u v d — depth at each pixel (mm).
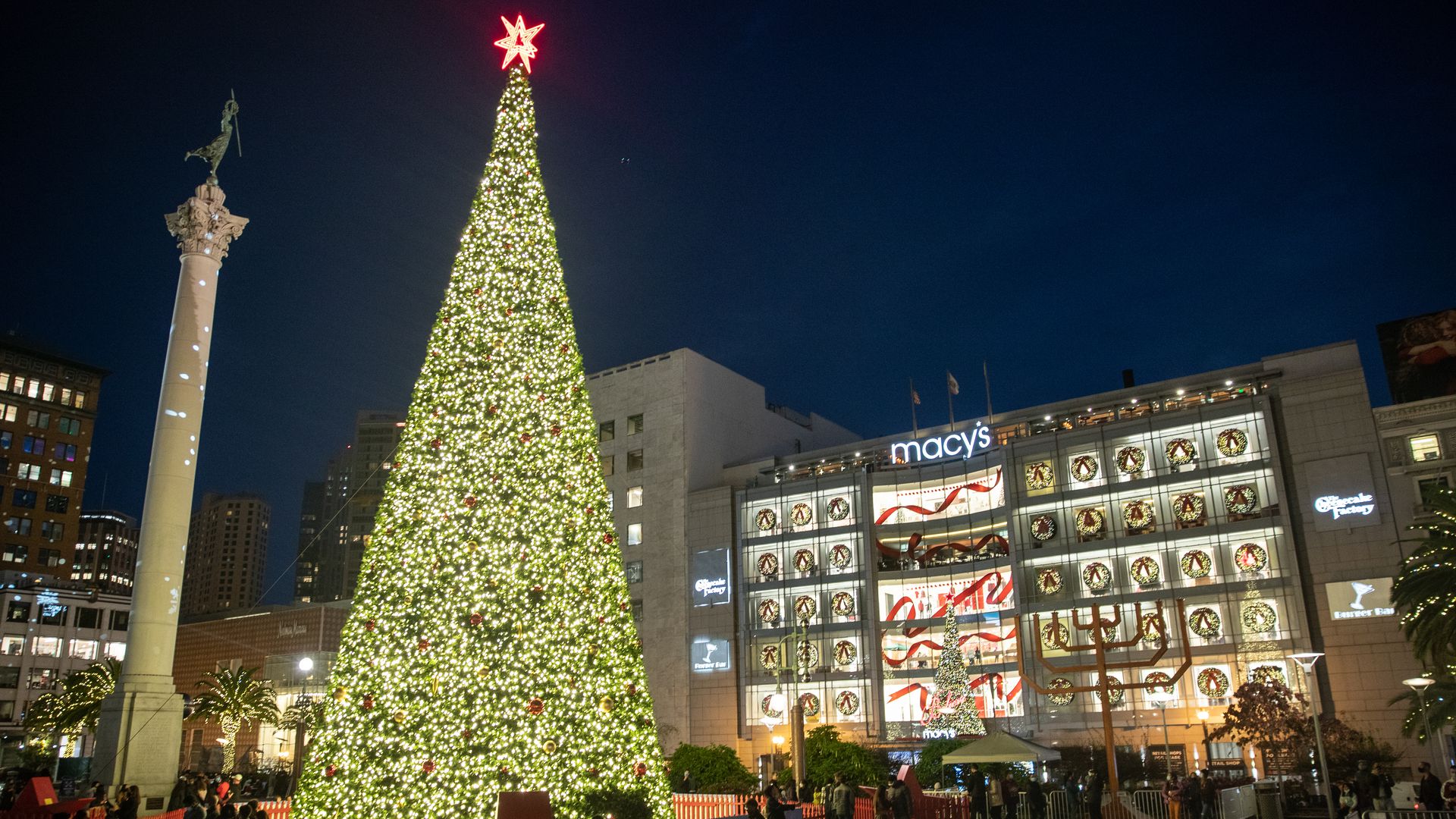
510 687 24500
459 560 25234
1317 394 73500
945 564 87250
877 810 34781
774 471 100750
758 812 30203
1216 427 77250
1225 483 75750
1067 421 85938
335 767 24078
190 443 42938
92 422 152500
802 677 89062
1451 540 37969
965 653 83375
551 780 24328
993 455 87062
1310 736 57625
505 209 28984
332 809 23844
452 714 24141
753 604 94375
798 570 92938
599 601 26594
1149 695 73188
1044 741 75188
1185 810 39281
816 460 99375
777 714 89000
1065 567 80500
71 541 145500
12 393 143500
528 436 26734
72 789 69625
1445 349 72188
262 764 108250
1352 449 71062
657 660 97562
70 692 83625
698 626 96125
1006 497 84875
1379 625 67062
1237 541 74125
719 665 93500
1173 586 75250
